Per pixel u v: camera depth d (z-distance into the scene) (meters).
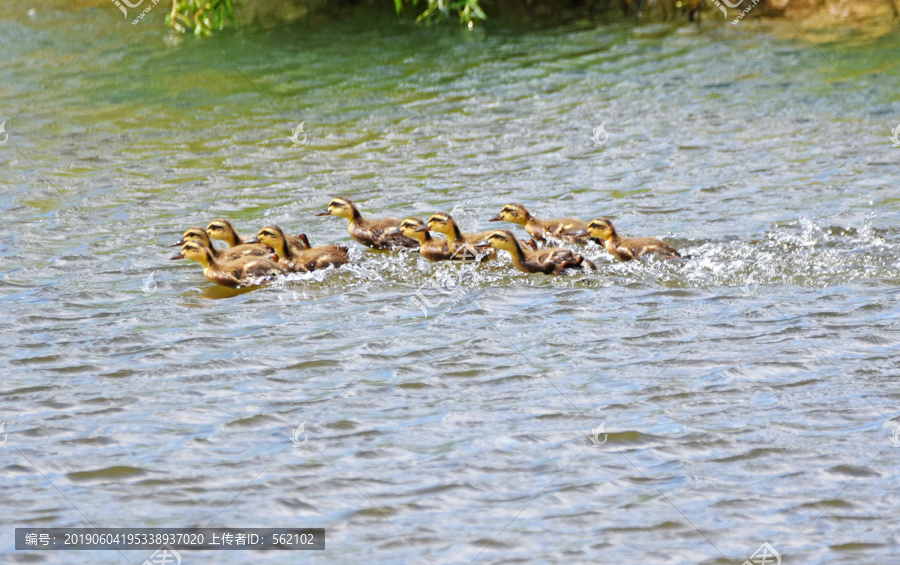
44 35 34.62
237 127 24.34
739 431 11.23
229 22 36.06
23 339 13.78
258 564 9.31
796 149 21.20
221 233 16.64
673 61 28.98
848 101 24.31
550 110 24.91
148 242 17.45
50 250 17.08
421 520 9.90
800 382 12.20
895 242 16.19
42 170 21.36
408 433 11.41
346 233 17.81
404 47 31.94
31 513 10.03
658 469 10.62
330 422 11.65
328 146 22.75
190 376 12.75
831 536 9.48
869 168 19.73
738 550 9.33
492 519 9.89
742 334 13.48
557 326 13.96
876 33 30.33
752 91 25.69
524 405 11.94
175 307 14.81
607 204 18.66
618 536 9.58
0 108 26.14
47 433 11.45
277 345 13.55
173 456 11.00
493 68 29.08
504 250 16.62
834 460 10.64
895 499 9.99
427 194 19.52
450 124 24.08
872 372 12.34
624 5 36.12
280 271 15.76
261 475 10.65
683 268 15.62
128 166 21.62
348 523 9.88
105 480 10.59
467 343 13.52
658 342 13.35
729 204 18.30
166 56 31.48
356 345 13.51
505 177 20.39
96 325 14.23
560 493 10.27
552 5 36.94
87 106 26.30
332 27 34.97
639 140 22.39
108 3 39.47
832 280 14.98
